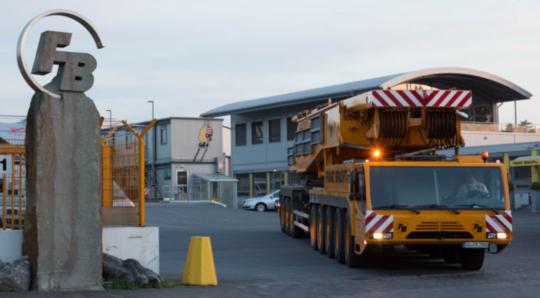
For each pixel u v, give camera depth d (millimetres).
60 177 8883
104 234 9820
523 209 41781
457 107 13492
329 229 15320
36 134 8703
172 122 58750
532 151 41406
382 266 13586
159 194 60062
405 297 9266
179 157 58969
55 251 8805
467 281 10984
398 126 13750
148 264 10117
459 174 12141
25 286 8672
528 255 15750
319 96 48125
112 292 8883
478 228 11750
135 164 10305
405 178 12047
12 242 9219
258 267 13438
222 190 56750
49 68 8836
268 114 55062
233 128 58719
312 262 14398
